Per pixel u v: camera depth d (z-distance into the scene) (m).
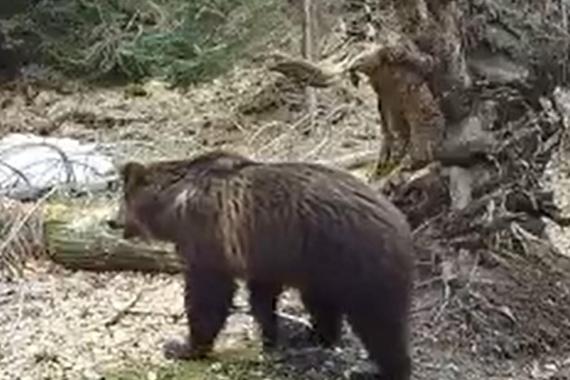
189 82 11.63
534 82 6.94
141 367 6.07
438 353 6.34
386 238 5.62
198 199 5.92
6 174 8.15
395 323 5.66
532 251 7.09
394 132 7.04
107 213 7.27
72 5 12.19
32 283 6.96
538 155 7.11
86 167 8.40
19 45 11.84
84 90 11.50
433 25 6.67
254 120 10.61
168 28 11.95
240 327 6.51
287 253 5.73
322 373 6.05
